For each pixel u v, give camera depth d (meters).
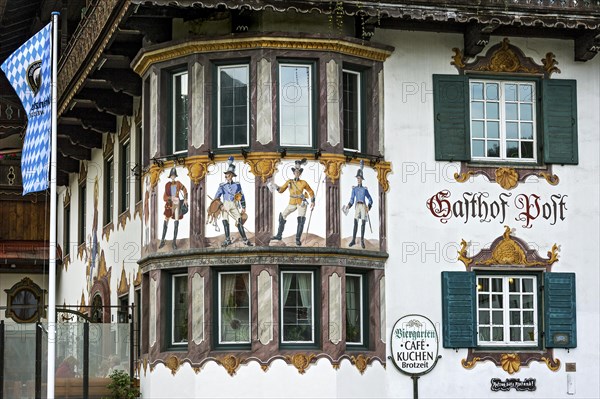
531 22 28.92
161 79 29.05
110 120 36.56
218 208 27.91
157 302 28.59
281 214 27.73
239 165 27.91
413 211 29.27
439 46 29.81
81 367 30.47
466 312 29.28
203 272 27.88
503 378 29.34
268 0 27.16
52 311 27.28
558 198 30.17
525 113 30.38
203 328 27.75
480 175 29.78
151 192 29.03
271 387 27.36
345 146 28.81
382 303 28.78
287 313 27.83
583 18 29.28
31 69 28.39
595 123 30.62
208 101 28.20
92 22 30.56
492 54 30.11
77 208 43.41
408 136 29.42
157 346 28.50
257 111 27.84
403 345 28.83
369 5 27.84
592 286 30.12
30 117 28.45
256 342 27.42
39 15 39.66
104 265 37.84
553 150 30.23
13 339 30.31
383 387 28.61
